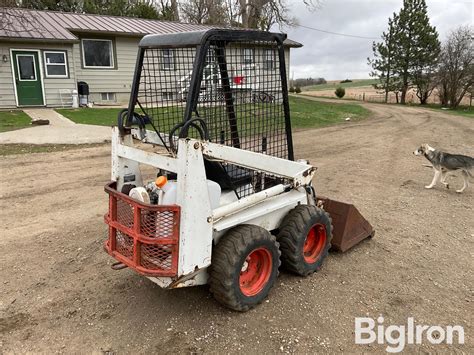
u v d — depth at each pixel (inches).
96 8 1155.3
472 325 136.3
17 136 427.2
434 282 162.9
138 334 128.3
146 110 145.3
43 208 238.8
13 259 176.2
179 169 114.8
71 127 488.4
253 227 134.9
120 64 758.5
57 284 157.0
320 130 601.3
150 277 125.7
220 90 135.2
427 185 309.4
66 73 670.5
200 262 121.6
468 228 221.6
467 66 1314.0
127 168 146.1
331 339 127.6
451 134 602.9
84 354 119.8
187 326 132.0
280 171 145.5
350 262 177.0
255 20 1165.1
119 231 129.8
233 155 127.9
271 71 145.7
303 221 152.6
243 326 132.3
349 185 302.8
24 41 622.8
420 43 1483.8
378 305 146.0
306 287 155.6
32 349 121.6
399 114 934.4
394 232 212.5
